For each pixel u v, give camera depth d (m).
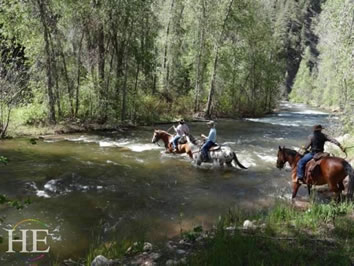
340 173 9.29
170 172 13.67
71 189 10.87
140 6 25.25
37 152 15.88
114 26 25.28
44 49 21.69
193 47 36.19
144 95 31.14
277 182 12.73
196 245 7.09
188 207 9.88
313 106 74.38
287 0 132.88
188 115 33.78
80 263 6.50
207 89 38.09
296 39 122.25
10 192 10.23
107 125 24.41
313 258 6.07
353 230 7.32
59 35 23.20
